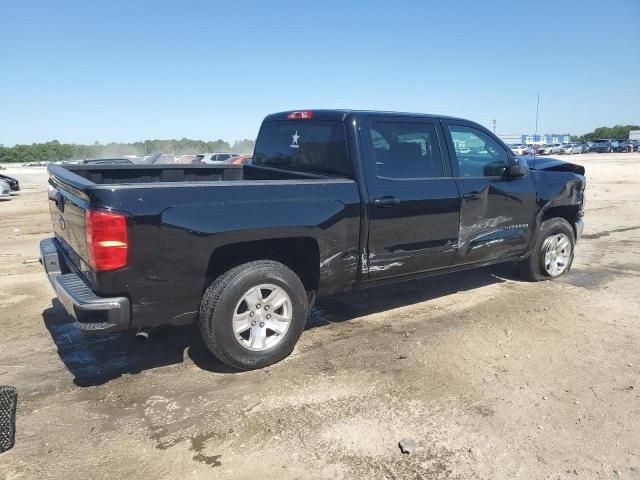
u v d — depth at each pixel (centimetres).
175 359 430
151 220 345
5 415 326
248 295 393
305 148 504
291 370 405
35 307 564
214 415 341
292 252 448
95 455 299
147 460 294
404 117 484
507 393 365
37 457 296
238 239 380
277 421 333
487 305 556
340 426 326
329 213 421
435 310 544
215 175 593
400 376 393
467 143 528
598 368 402
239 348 392
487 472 282
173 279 361
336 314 536
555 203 612
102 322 348
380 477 279
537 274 634
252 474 282
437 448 303
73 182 359
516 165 546
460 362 415
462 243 521
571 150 7019
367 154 452
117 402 359
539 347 443
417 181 479
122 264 340
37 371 410
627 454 296
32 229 1202
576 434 315
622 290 604
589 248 852
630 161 4278
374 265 459
